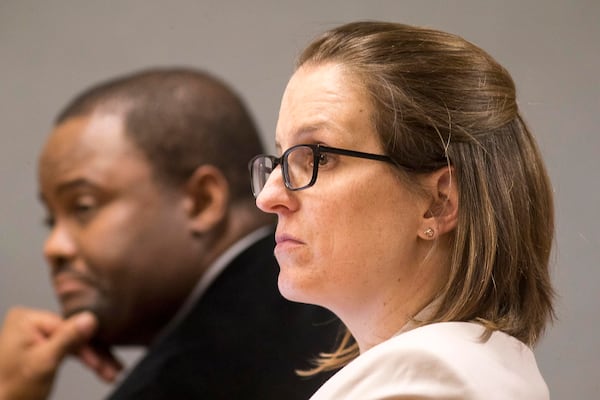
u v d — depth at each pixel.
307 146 3.60
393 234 3.56
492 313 3.59
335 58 3.73
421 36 3.74
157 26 7.39
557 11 7.02
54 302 7.22
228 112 7.25
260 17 7.35
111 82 7.37
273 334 6.91
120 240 7.12
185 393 6.95
